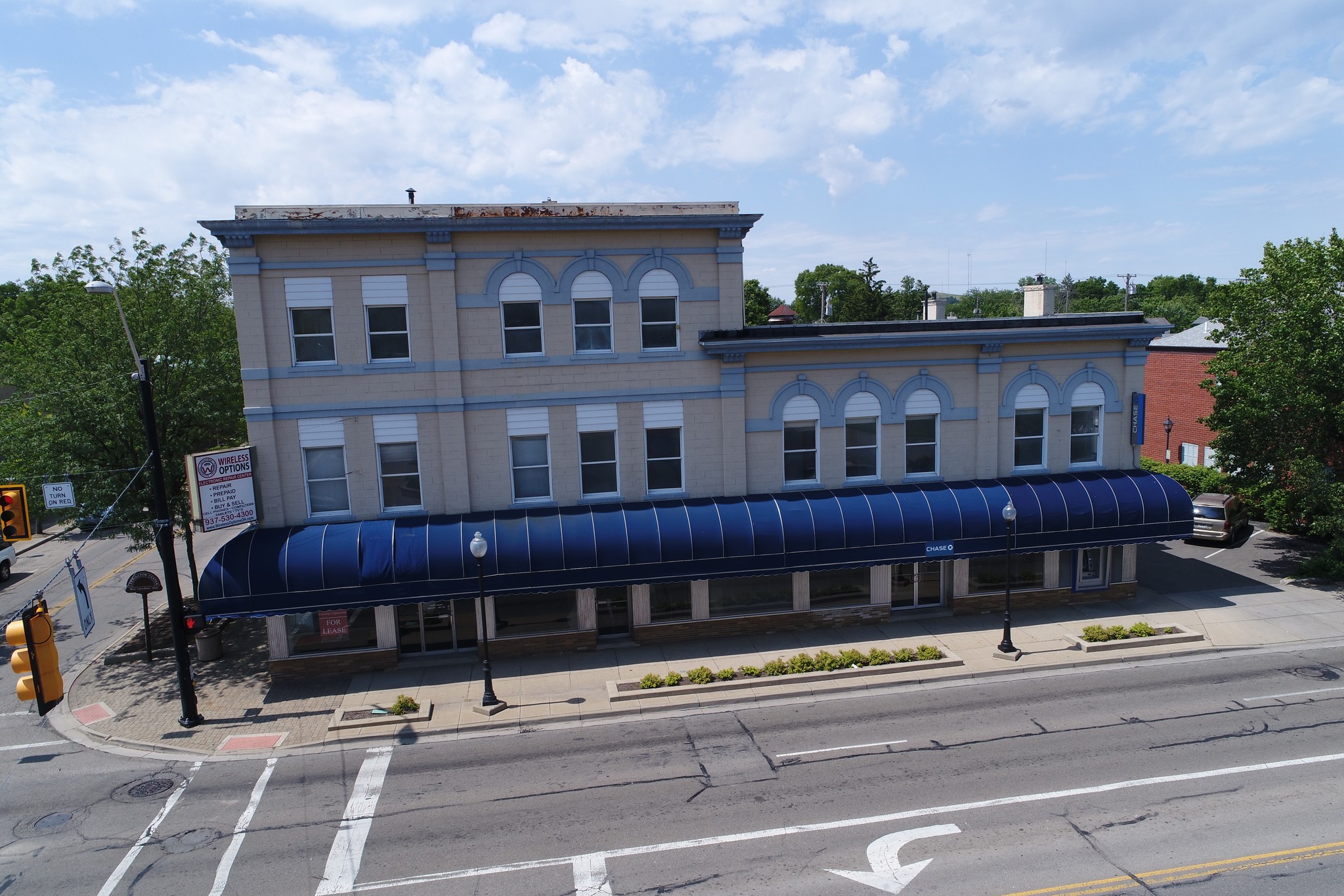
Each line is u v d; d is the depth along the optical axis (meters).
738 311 21.78
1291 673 19.19
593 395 21.28
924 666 19.55
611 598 22.03
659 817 13.75
